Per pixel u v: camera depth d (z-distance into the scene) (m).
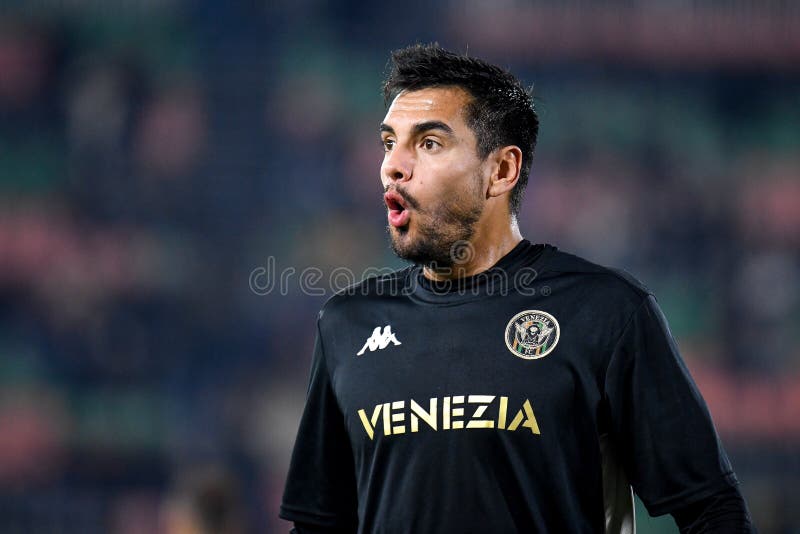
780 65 56.19
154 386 38.72
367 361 6.95
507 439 6.36
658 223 47.38
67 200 44.06
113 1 50.09
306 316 41.97
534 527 6.29
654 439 6.42
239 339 40.56
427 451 6.48
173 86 47.97
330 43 51.91
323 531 7.46
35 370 38.72
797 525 34.12
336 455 7.43
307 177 46.28
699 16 56.72
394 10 53.41
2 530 33.44
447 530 6.34
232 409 37.97
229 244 43.66
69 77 48.03
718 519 6.28
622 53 55.72
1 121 47.03
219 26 50.78
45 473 36.97
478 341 6.64
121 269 42.03
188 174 45.38
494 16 54.78
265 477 36.00
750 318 43.44
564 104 53.53
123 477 36.88
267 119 48.03
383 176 6.99
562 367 6.44
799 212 49.28
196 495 12.73
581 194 47.94
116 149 45.06
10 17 48.91
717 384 41.44
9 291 41.66
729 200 49.00
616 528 6.71
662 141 52.88
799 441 40.38
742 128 54.94
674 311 43.78
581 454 6.41
